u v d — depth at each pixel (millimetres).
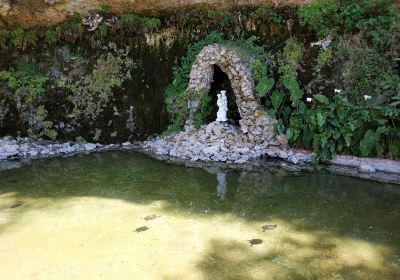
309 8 7590
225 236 4711
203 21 8438
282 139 7309
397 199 5613
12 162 7406
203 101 7945
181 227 4934
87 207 5520
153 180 6465
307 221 5047
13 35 8523
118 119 8336
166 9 8422
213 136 7629
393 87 6707
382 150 6605
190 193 5957
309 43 7742
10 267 4152
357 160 6742
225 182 6316
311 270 4031
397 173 6426
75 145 8094
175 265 4152
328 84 7469
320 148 6941
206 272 4027
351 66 7270
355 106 6789
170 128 8133
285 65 7773
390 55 7125
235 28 8297
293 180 6312
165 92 8344
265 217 5172
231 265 4141
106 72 8391
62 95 8375
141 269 4086
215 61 7691
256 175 6535
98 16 8484
